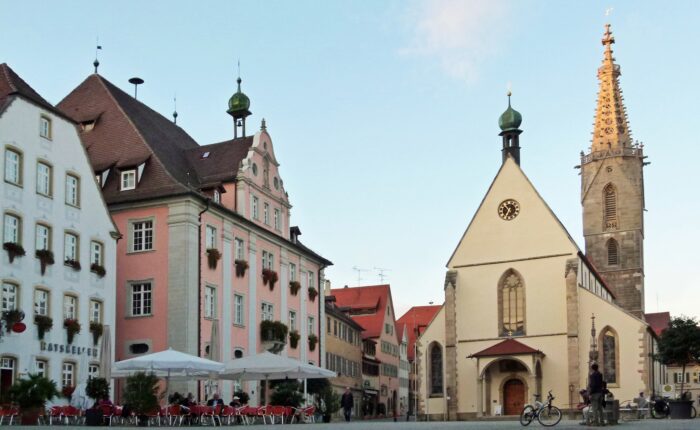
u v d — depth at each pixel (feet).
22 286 146.00
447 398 228.63
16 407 118.11
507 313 228.63
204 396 183.73
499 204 234.99
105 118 202.80
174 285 179.52
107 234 171.83
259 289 212.23
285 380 183.32
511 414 222.28
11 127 146.92
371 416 362.12
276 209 227.40
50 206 155.53
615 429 98.99
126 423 131.03
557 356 219.61
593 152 342.03
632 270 329.52
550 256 225.76
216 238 193.57
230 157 215.51
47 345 150.41
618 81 350.84
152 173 189.16
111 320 170.09
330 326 312.29
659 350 227.40
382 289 402.31
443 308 236.02
